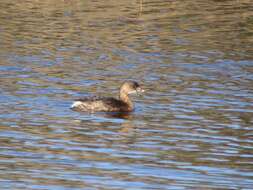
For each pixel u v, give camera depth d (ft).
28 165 54.34
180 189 50.44
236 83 81.87
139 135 62.75
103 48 97.60
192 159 56.90
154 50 97.40
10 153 56.90
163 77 83.76
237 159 57.21
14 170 53.16
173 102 73.36
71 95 74.59
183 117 68.28
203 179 52.60
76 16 117.39
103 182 51.34
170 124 66.08
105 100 70.74
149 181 51.83
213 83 81.51
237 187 51.19
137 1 130.62
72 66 87.35
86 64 88.69
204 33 108.88
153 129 64.54
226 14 123.03
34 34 104.27
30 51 94.27
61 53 93.97
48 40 101.04
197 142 61.16
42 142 59.93
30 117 66.49
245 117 68.39
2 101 70.95
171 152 58.49
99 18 116.26
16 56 91.09
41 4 125.90
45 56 91.81
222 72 87.04
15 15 116.47
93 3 128.06
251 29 112.78
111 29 109.40
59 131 63.10
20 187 49.83
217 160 56.90
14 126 63.67
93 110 69.87
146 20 116.16
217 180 52.47
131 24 113.09
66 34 105.29
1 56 90.68
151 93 76.69
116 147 59.26
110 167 54.54
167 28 111.34
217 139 62.03
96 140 61.05
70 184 50.72
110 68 87.25
